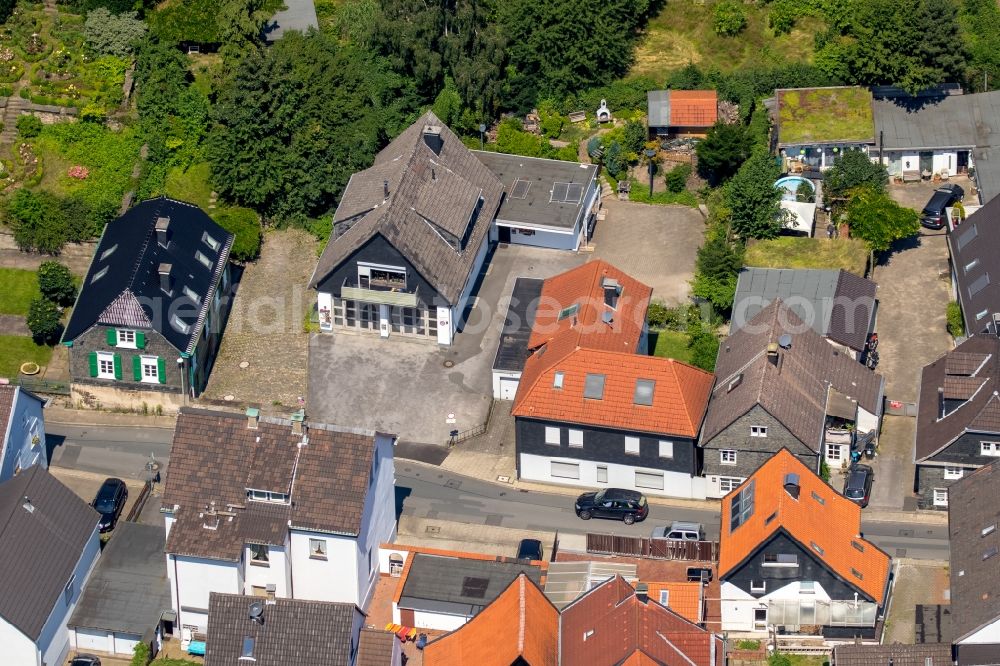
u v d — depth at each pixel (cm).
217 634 18350
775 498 19188
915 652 18350
